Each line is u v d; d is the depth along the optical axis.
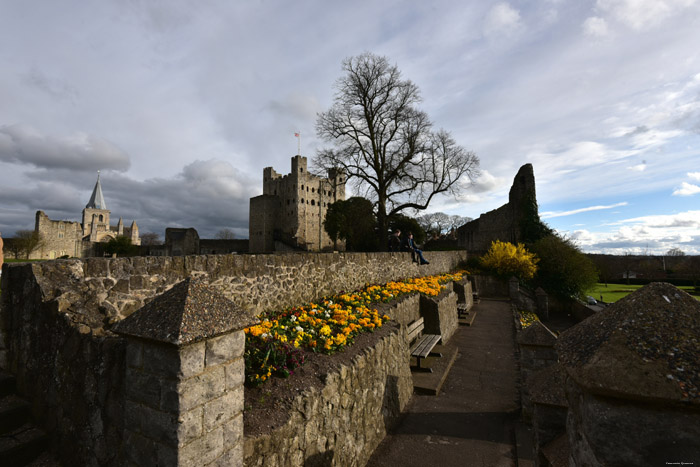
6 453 3.10
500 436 5.22
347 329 5.47
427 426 5.58
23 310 3.86
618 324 1.66
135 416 2.61
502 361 8.97
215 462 2.57
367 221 38.38
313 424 3.62
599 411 1.54
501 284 22.06
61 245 54.53
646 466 1.42
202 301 2.68
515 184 31.89
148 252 57.50
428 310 10.23
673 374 1.40
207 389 2.54
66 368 3.31
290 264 7.52
